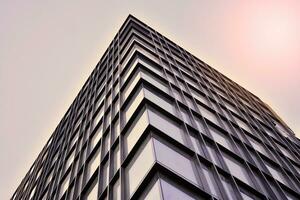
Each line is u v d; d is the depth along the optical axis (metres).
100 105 27.73
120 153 16.06
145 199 12.02
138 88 20.45
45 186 29.42
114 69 30.44
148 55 28.67
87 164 21.12
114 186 15.01
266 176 19.00
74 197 19.55
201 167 14.21
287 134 35.66
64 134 35.91
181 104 20.50
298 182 21.17
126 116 18.95
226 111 27.75
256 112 36.25
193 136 17.48
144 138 15.20
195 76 33.41
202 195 12.63
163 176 12.43
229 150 18.91
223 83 40.62
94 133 24.22
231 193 14.61
